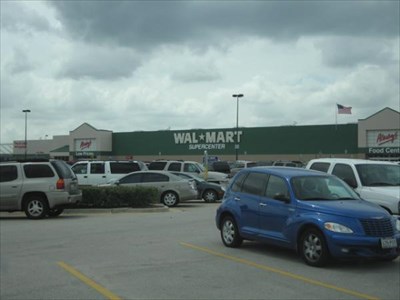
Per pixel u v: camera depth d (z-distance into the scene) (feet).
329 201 30.04
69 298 22.66
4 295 23.26
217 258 31.81
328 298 22.48
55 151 280.10
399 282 25.39
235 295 22.99
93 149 250.98
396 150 187.42
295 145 213.25
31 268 29.14
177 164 92.43
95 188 63.41
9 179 54.80
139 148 249.55
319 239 28.48
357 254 27.35
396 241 28.04
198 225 48.21
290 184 31.40
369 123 192.13
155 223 49.98
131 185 67.36
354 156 200.64
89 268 29.01
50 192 54.34
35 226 48.11
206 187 78.64
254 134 222.69
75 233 43.21
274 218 31.78
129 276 26.94
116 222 50.96
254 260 31.09
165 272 27.86
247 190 34.94
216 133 230.89
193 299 22.36
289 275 26.94
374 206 29.76
